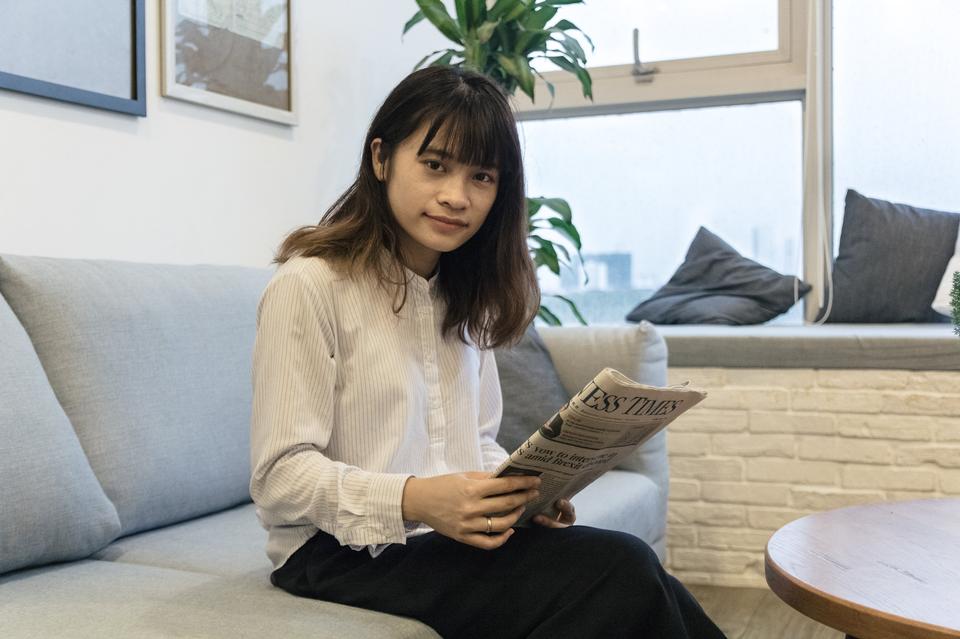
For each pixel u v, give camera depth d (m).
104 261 1.81
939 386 2.71
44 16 1.99
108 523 1.53
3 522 1.34
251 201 2.66
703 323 3.41
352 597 1.24
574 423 1.06
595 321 3.82
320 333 1.27
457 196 1.28
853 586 1.20
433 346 1.41
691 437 2.94
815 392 2.82
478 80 1.34
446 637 1.22
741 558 2.90
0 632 1.14
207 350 1.87
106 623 1.17
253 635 1.12
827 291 3.46
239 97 2.59
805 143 3.47
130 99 2.21
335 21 3.06
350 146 3.14
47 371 1.61
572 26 3.17
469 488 1.13
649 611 1.15
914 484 2.73
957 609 1.12
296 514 1.23
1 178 1.91
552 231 3.86
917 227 3.37
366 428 1.31
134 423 1.68
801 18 3.49
